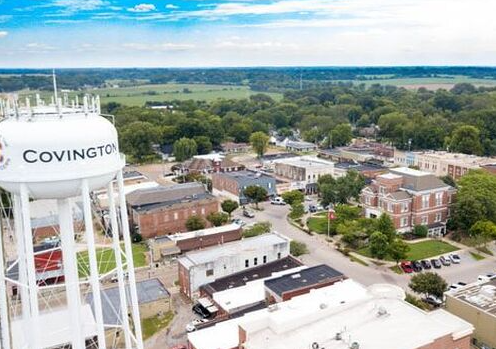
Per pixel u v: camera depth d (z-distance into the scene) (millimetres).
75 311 25375
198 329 43406
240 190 93750
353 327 34406
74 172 21984
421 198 75625
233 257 57500
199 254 58250
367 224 70625
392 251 61906
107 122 24562
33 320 21969
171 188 84375
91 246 22500
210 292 52125
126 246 24922
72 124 22531
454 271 61188
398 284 57188
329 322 35312
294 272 52812
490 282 50094
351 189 88188
